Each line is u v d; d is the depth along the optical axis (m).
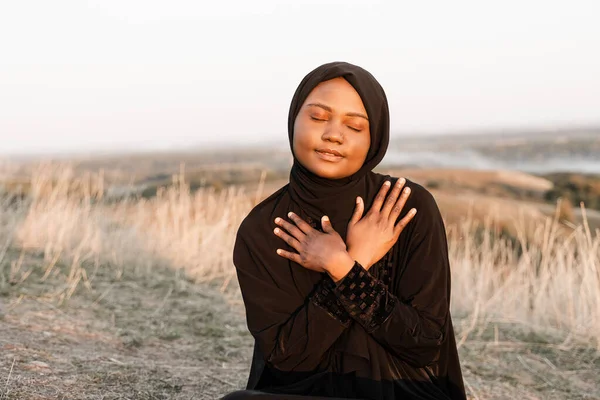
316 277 2.35
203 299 5.41
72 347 3.85
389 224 2.31
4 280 4.98
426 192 2.41
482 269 6.03
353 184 2.35
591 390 4.14
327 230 2.31
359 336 2.27
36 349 3.66
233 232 6.94
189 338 4.43
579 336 5.00
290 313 2.33
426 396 2.34
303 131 2.27
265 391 2.30
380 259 2.37
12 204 7.32
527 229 7.97
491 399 3.84
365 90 2.25
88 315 4.55
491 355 4.64
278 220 2.35
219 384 3.62
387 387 2.27
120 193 8.21
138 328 4.45
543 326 5.21
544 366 4.47
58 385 3.23
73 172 7.89
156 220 7.20
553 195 14.34
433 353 2.25
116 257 6.26
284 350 2.27
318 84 2.28
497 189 14.34
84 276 5.25
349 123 2.26
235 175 13.34
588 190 14.41
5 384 3.12
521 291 5.79
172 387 3.47
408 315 2.22
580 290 5.33
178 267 6.27
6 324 4.02
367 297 2.20
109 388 3.32
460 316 5.55
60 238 6.14
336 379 2.30
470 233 7.70
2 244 6.22
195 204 7.54
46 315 4.37
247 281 2.38
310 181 2.36
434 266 2.32
